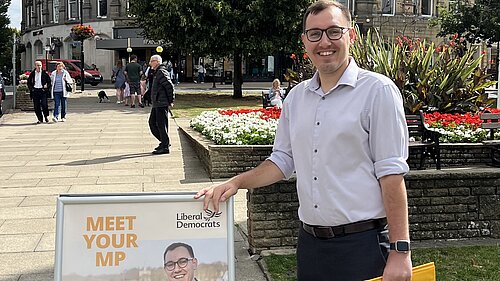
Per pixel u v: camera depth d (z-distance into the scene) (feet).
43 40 192.24
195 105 78.07
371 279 9.20
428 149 24.70
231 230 9.95
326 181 9.38
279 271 16.88
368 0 144.05
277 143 10.72
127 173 32.86
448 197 19.77
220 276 9.93
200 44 84.79
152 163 35.73
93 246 9.71
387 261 9.18
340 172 9.32
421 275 9.12
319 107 9.50
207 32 85.10
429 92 40.34
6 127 56.95
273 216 18.93
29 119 64.08
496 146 24.13
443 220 19.79
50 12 188.96
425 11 149.59
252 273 17.13
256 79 157.48
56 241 9.61
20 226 22.22
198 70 156.46
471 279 16.01
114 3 162.81
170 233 9.89
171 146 42.45
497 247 18.89
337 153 9.29
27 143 45.96
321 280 9.78
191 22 83.92
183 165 34.78
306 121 9.62
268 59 156.87
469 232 19.93
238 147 30.30
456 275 16.29
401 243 8.97
